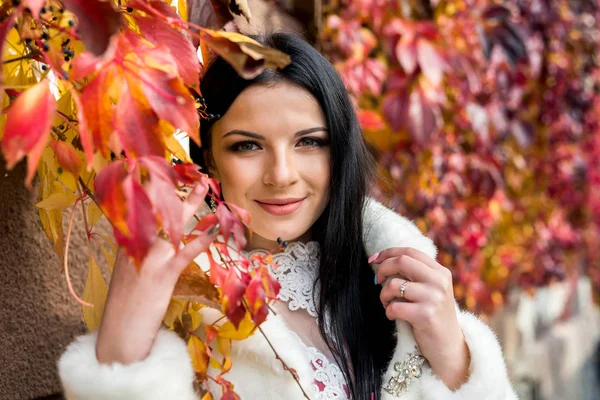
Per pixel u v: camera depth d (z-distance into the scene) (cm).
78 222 139
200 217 133
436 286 127
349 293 138
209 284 103
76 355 98
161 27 83
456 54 260
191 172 85
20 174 127
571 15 329
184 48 83
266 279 97
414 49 240
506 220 338
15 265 125
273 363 121
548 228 349
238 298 92
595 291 421
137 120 75
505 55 281
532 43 312
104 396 96
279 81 120
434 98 245
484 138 287
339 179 130
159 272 98
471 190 297
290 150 122
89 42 67
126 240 71
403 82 246
